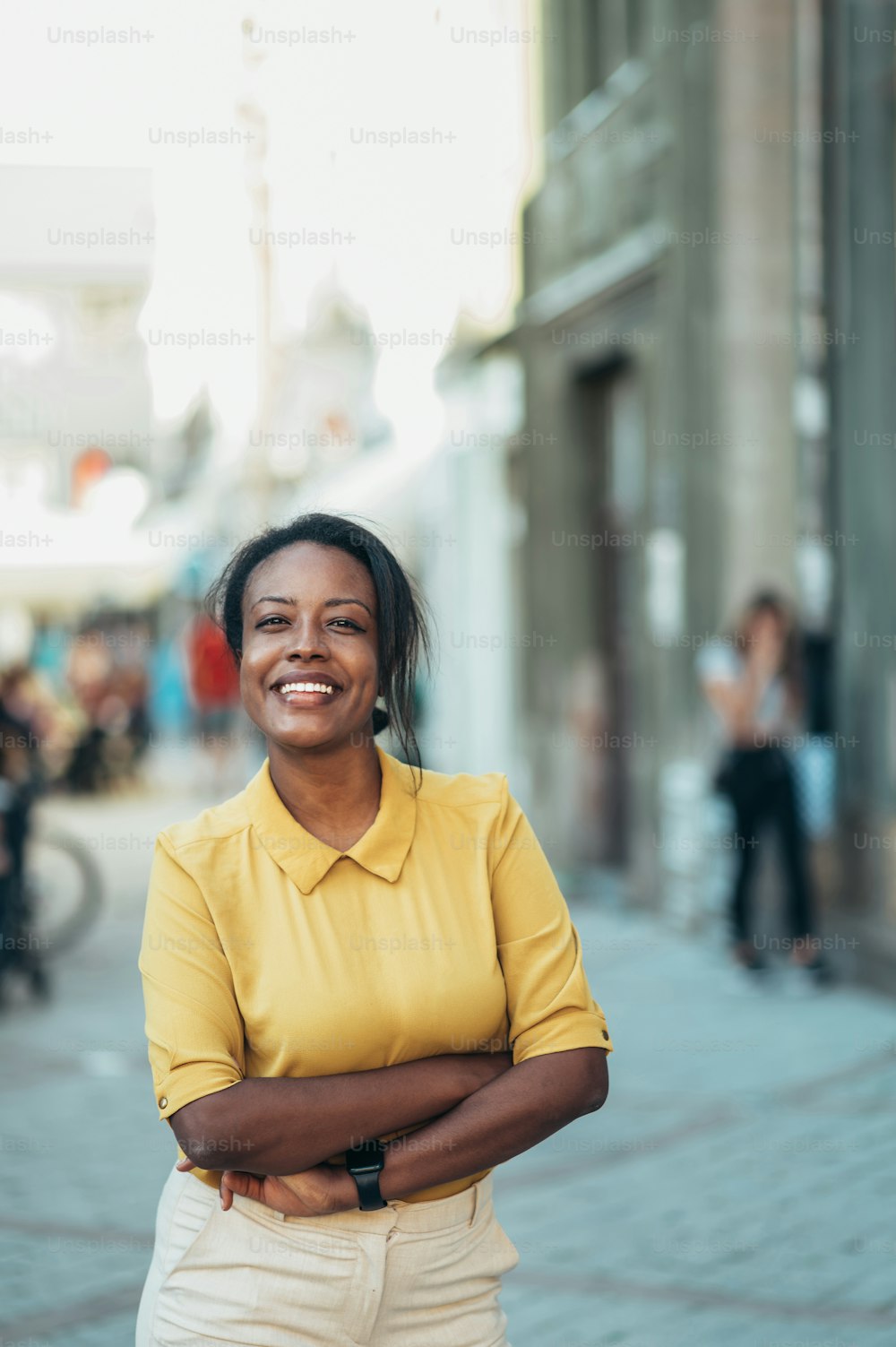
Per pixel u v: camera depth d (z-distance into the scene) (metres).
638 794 9.91
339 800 1.93
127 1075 6.43
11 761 7.86
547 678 11.41
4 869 7.74
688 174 8.93
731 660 7.68
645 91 9.65
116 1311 3.99
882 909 7.59
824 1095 5.82
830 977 7.70
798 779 7.61
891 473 7.48
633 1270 4.17
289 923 1.87
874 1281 4.06
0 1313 3.97
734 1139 5.30
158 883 1.90
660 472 9.53
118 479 18.98
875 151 7.54
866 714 7.70
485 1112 1.85
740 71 8.50
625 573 10.73
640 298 9.75
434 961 1.89
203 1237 1.88
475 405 13.41
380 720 2.01
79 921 8.52
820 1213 4.57
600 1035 1.94
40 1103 6.00
